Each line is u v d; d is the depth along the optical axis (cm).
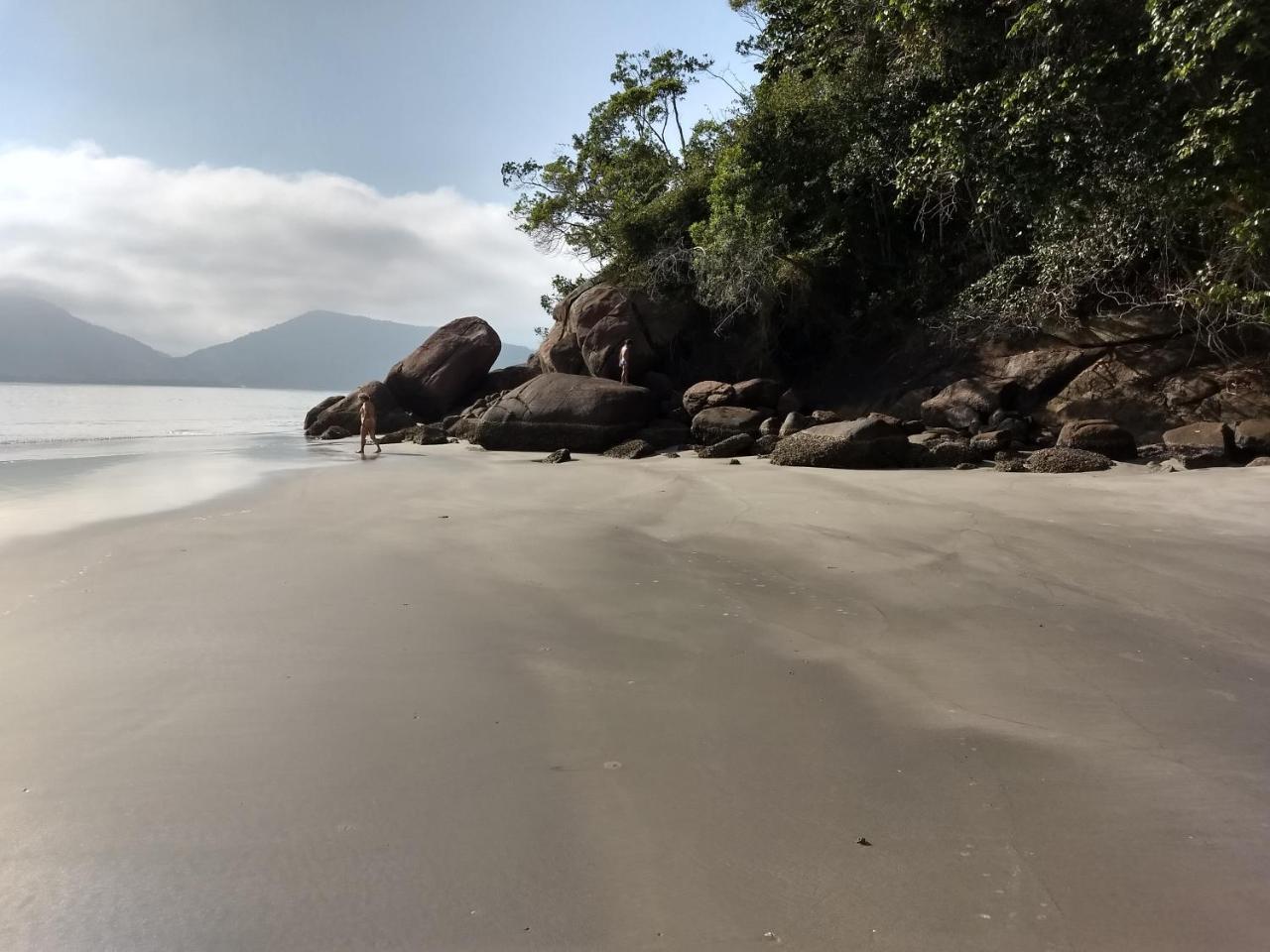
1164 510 971
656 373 2414
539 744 383
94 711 417
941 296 2136
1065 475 1302
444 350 2914
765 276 2178
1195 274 1600
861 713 418
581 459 1795
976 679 464
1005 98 1329
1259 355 1591
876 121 2012
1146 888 271
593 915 258
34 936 248
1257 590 635
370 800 330
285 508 1074
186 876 279
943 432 1678
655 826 312
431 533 898
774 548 808
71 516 1005
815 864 286
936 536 852
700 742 386
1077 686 452
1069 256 1706
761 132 2228
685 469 1479
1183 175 1191
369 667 482
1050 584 661
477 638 538
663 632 552
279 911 260
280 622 570
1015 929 251
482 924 254
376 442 1995
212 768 357
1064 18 1268
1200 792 334
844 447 1477
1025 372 1814
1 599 627
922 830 308
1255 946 242
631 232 2545
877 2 1730
